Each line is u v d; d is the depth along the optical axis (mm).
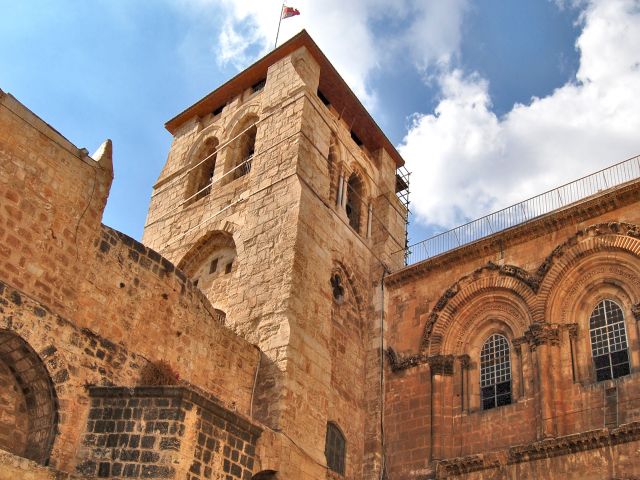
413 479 26281
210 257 32719
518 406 25578
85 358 17875
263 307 27078
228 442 17234
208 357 22859
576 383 24594
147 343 20328
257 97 37312
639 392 23078
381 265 33688
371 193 37375
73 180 19062
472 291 29094
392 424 28234
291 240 28328
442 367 28219
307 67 35188
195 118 41094
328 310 28562
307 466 23766
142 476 15477
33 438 16641
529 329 26312
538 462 23312
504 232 28969
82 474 15852
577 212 27188
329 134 34625
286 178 30797
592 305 25969
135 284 20484
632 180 26234
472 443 26078
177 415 16047
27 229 17422
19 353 16703
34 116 18422
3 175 17234
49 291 17547
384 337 30859
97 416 16766
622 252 25609
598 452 22203
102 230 19750
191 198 36500
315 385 25797
